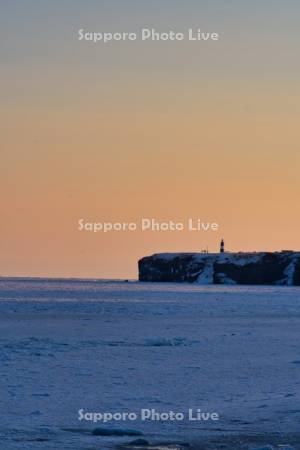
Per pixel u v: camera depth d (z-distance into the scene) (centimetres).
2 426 6331
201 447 5628
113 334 15912
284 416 6725
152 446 5653
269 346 13388
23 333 15950
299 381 8988
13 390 8138
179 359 11194
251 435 6022
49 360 10775
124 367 10181
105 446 5628
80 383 8731
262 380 9088
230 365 10525
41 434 6056
